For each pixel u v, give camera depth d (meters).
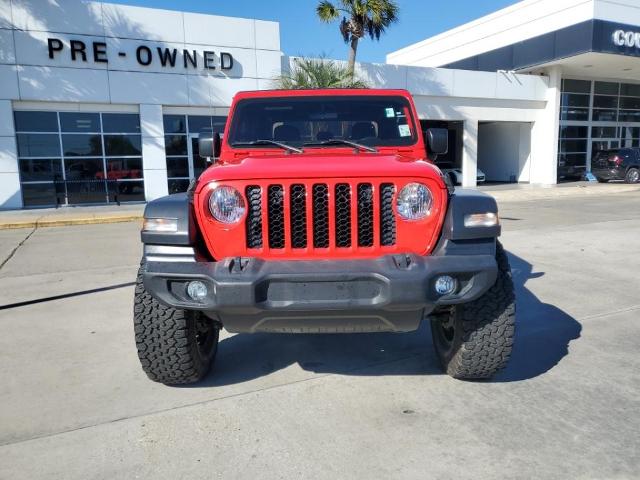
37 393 3.60
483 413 3.21
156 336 3.40
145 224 3.20
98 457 2.82
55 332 4.91
